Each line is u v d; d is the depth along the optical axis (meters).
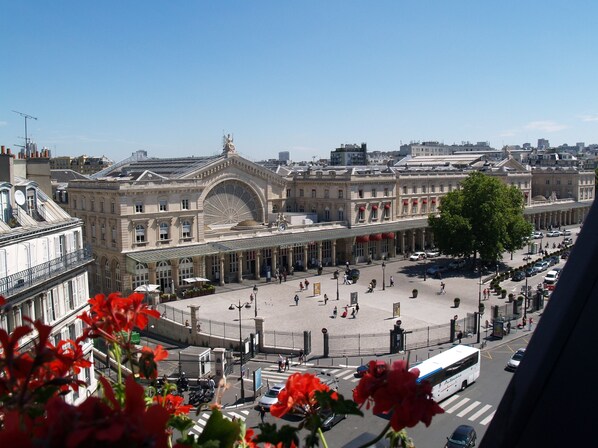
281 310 87.94
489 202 113.81
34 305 45.78
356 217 130.25
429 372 52.09
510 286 105.12
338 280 109.81
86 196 104.75
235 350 70.88
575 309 4.32
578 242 4.57
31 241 47.00
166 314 83.88
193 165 119.44
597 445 4.07
